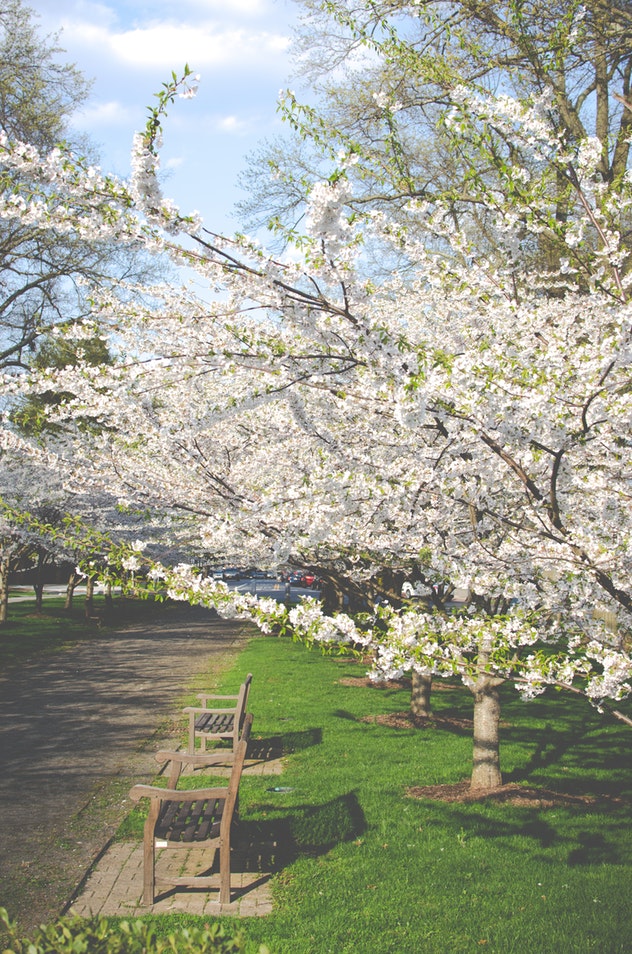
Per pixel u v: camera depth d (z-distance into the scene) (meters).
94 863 5.03
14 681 12.54
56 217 3.31
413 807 6.09
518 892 4.54
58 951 2.11
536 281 6.14
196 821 4.82
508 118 4.14
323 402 4.96
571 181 4.18
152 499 6.50
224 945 2.19
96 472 6.48
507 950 3.86
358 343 3.34
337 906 4.36
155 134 2.86
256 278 3.38
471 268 5.03
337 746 8.17
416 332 6.06
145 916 4.25
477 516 5.02
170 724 9.37
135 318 4.87
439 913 4.27
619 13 7.55
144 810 6.09
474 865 4.95
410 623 3.24
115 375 4.54
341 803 6.19
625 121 10.16
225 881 4.46
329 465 4.32
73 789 6.68
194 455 5.29
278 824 5.71
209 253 3.43
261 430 5.99
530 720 9.98
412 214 4.60
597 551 3.45
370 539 4.69
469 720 9.79
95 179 3.11
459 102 4.04
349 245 3.12
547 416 3.39
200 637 20.12
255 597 3.39
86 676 13.15
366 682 12.61
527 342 4.58
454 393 3.41
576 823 5.75
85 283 5.80
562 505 4.32
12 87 15.17
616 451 3.88
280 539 4.19
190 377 4.58
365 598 5.76
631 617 3.96
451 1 7.87
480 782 6.68
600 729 9.48
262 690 11.70
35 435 11.10
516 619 3.48
